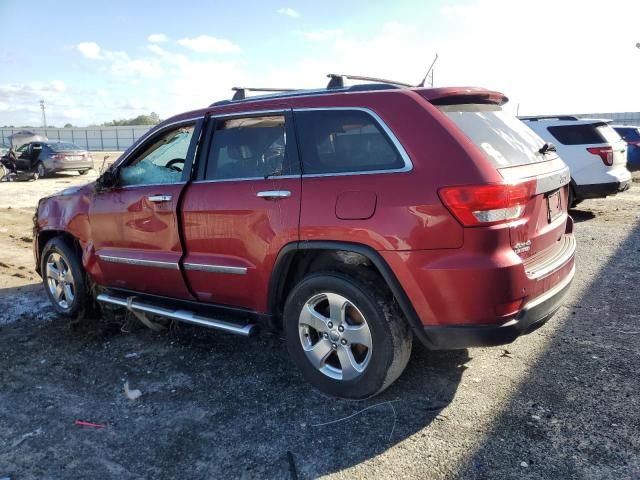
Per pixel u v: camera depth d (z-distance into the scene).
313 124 3.47
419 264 2.97
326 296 3.37
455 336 2.99
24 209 13.30
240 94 4.13
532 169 3.26
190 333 4.68
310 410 3.33
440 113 3.14
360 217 3.12
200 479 2.74
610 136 9.33
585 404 3.23
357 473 2.72
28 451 3.01
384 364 3.17
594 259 6.60
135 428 3.21
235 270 3.68
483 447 2.87
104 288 4.82
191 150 4.02
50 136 73.88
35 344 4.55
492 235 2.87
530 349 4.05
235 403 3.45
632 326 4.39
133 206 4.30
